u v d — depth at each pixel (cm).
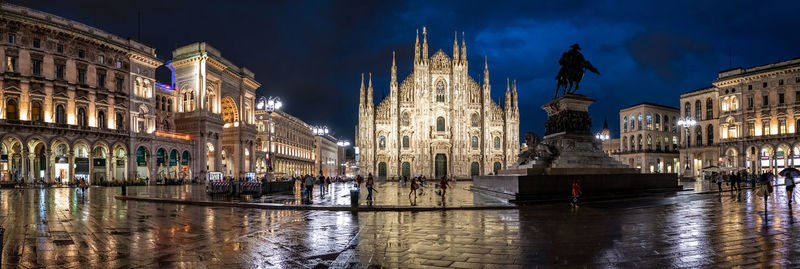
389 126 10575
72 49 6284
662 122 11450
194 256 1257
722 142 9000
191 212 2445
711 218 1933
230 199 3200
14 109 5691
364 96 10525
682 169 10100
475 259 1184
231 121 9094
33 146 5972
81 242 1469
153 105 7462
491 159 10638
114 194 4075
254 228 1794
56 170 6178
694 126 9969
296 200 3127
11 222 1969
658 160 11194
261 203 2797
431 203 2819
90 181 6369
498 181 3316
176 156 7625
